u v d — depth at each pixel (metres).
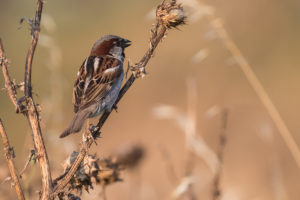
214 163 7.20
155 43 5.32
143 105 19.89
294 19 21.88
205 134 15.66
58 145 8.09
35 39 4.74
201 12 8.68
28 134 7.71
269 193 11.24
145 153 7.78
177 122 7.69
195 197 6.96
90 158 4.88
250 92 18.95
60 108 9.27
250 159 13.88
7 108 19.45
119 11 25.95
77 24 25.50
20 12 25.25
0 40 4.68
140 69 5.35
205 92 18.64
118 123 18.98
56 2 25.88
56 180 4.89
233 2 21.61
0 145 10.20
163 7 5.23
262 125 9.23
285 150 14.31
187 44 21.17
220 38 9.05
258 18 21.66
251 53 21.12
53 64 9.73
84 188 4.91
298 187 13.25
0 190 6.71
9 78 4.68
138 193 8.54
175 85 20.52
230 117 15.42
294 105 18.58
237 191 8.41
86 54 23.75
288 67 20.48
